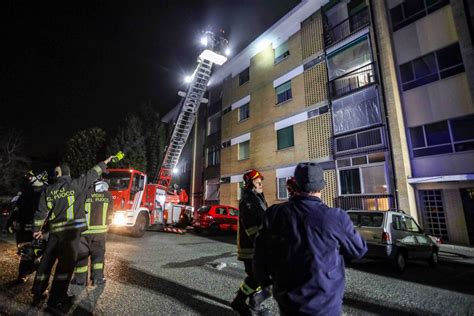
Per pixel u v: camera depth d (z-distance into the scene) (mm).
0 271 5059
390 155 11656
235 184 20266
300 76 16422
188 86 15070
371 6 13328
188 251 7953
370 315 3656
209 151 24312
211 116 24906
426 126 11539
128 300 3830
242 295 3170
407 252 6391
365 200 12164
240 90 21531
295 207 1777
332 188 13594
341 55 14438
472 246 9805
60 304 3584
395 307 3955
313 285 1536
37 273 3525
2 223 11961
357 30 13648
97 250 4238
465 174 9797
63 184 3713
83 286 4309
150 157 22078
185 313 3459
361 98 13031
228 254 7605
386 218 6379
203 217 13336
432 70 11586
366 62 13258
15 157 29734
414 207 11094
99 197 4273
